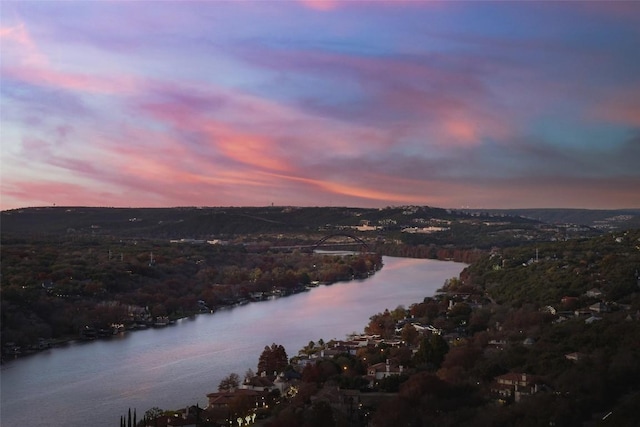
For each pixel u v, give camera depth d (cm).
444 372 18600
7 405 19750
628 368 16825
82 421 18225
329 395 17400
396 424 15288
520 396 16088
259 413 17525
